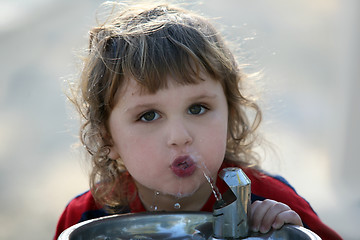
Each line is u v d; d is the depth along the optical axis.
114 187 2.74
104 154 2.54
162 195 2.46
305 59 8.43
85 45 3.16
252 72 3.39
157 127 2.23
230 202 1.86
